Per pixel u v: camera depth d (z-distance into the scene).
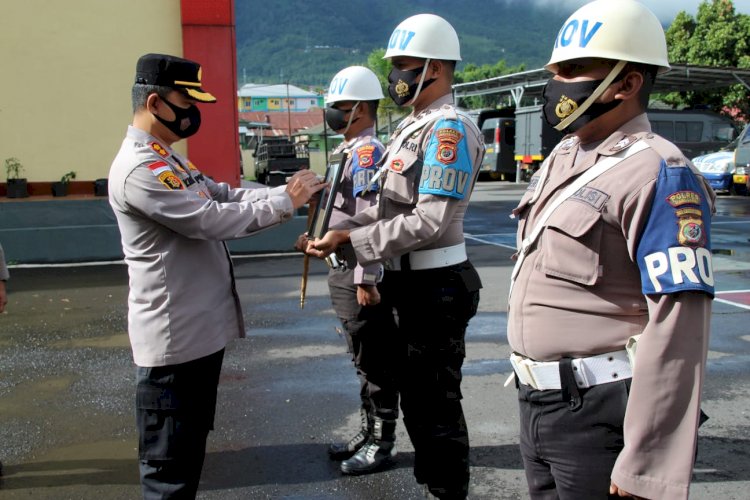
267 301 7.01
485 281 7.83
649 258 1.61
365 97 3.46
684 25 28.05
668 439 1.57
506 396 4.39
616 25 1.71
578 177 1.80
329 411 4.20
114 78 10.08
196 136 10.16
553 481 1.96
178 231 2.44
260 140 26.30
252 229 2.55
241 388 4.60
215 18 9.93
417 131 2.66
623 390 1.73
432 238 2.47
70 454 3.65
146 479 2.56
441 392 2.76
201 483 3.34
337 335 5.80
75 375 4.88
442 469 2.78
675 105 28.69
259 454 3.65
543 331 1.83
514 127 27.20
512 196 19.75
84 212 9.44
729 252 9.61
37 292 7.48
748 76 21.64
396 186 2.65
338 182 2.70
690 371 1.56
